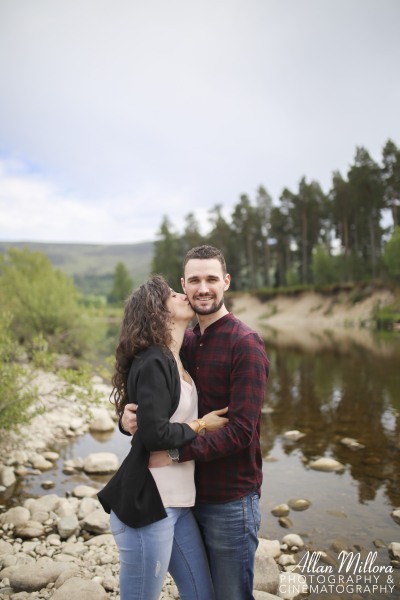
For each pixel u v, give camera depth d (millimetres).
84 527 4562
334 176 57156
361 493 5527
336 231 62812
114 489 2285
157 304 2363
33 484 5895
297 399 11438
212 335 2496
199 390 2492
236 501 2365
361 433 8250
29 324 15906
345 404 10688
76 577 3375
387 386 12734
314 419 9359
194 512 2463
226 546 2365
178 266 73875
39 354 7164
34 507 4980
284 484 5848
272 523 4750
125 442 7918
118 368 2434
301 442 7762
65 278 18891
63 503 5035
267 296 61531
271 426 8859
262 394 2338
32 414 6535
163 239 76000
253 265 70500
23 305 16172
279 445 7598
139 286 2486
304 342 27922
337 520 4801
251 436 2268
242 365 2314
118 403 2516
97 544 4211
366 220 53375
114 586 3453
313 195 63719
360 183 50375
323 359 19312
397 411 9859
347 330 38406
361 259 55469
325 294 53594
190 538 2379
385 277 46562
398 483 5828
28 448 7211
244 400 2268
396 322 38375
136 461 2209
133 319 2367
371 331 36219
